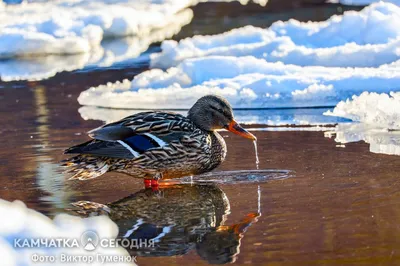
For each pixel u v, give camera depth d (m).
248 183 10.66
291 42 19.14
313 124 13.95
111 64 20.38
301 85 15.91
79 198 10.28
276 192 10.18
